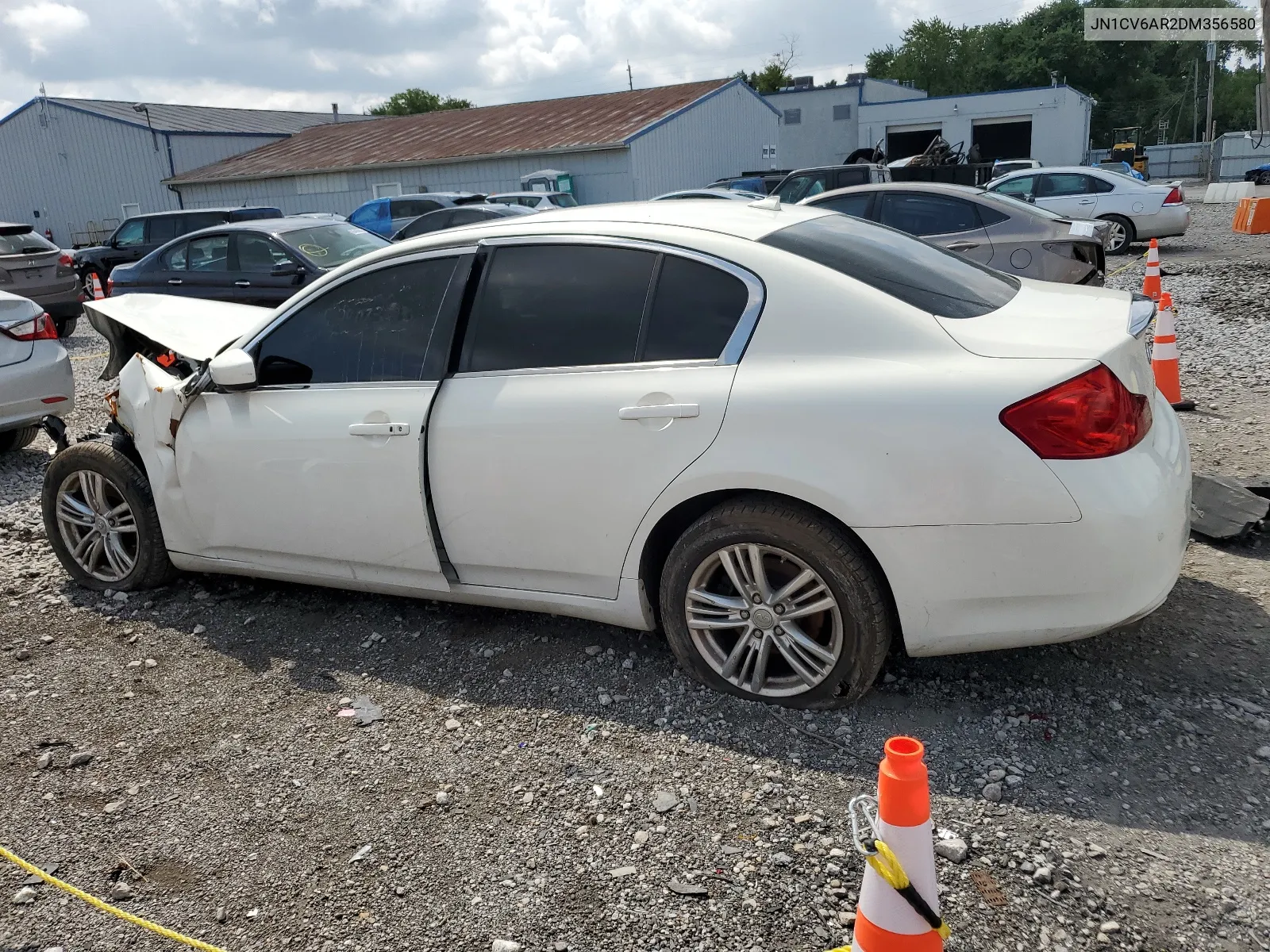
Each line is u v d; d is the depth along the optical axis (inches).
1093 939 87.5
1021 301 130.2
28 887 103.0
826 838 102.7
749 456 116.5
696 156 1241.4
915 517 110.3
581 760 119.1
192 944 93.7
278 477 149.7
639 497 124.6
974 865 97.1
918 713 123.0
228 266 455.8
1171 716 119.3
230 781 119.2
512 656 145.7
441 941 92.7
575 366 130.0
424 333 140.6
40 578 186.4
